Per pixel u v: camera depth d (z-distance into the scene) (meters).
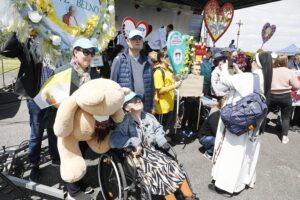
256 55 3.25
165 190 2.51
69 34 3.06
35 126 3.13
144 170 2.60
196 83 4.54
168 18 9.90
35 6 2.57
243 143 3.12
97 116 2.43
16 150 3.37
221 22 5.94
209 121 4.16
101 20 3.68
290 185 3.65
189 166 3.97
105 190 2.89
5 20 2.31
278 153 4.73
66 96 2.63
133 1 8.73
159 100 4.11
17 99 7.23
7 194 2.99
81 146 3.11
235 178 3.19
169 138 4.86
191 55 4.43
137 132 2.83
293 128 6.12
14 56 2.78
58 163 3.67
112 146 2.70
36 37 2.68
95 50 2.93
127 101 2.87
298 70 6.09
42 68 2.85
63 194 2.83
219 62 5.15
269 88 3.17
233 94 3.24
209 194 3.30
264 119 3.21
